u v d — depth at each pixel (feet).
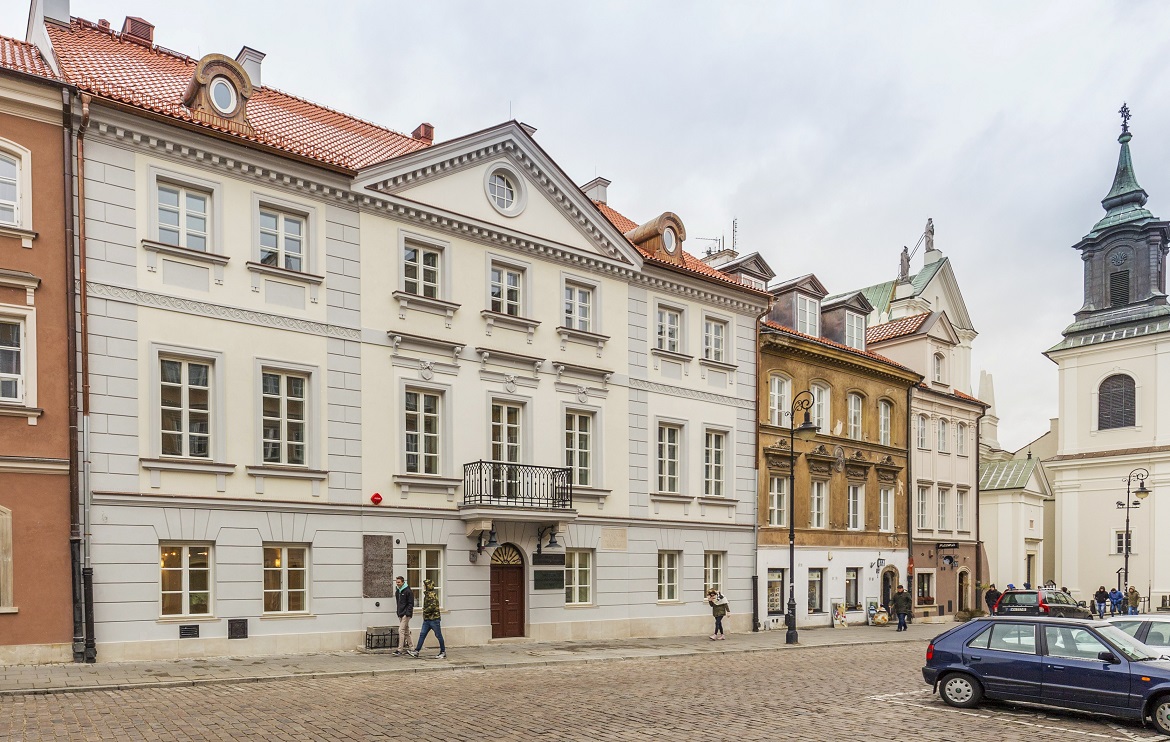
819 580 108.47
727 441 98.32
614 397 87.40
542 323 82.23
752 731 39.93
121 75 66.08
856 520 115.24
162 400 60.54
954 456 136.36
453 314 75.66
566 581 82.64
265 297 65.31
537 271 82.48
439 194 75.61
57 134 57.41
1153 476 167.22
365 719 40.91
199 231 63.52
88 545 55.98
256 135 67.15
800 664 68.74
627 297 89.86
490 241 79.00
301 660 60.90
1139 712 41.50
